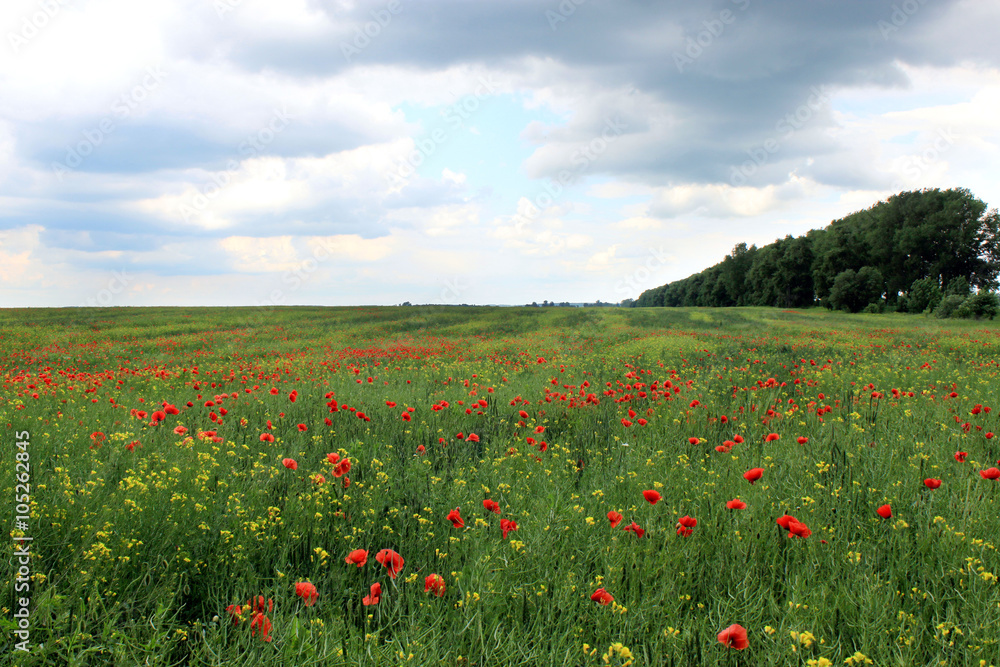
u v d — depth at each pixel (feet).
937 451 15.43
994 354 50.78
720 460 15.64
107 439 16.14
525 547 9.60
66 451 15.55
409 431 19.48
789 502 11.91
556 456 16.43
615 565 9.01
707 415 20.77
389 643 7.15
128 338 90.43
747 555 9.64
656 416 22.07
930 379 31.58
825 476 13.84
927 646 7.51
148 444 16.31
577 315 167.12
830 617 8.06
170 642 7.10
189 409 23.21
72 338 88.22
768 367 39.29
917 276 222.69
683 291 440.04
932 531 10.27
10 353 66.08
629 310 236.02
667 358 48.49
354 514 11.46
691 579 9.08
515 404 24.79
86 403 25.44
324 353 65.10
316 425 19.67
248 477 13.39
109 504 10.54
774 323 130.82
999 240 210.79
